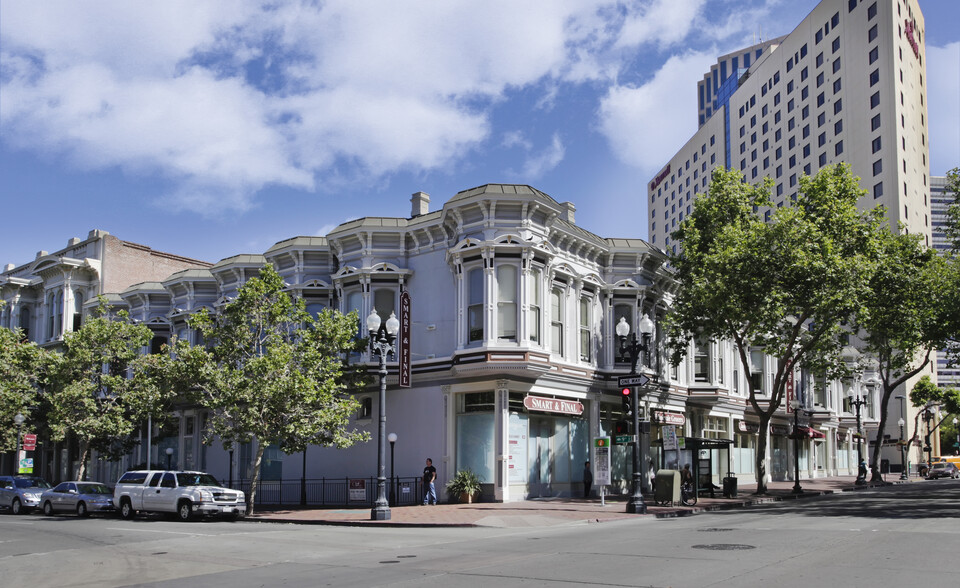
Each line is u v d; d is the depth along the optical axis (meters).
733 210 37.81
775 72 106.69
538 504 29.34
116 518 30.38
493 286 30.86
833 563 12.73
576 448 35.03
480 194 31.16
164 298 46.38
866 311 32.66
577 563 13.61
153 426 43.81
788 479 56.03
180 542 20.12
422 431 33.12
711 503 29.98
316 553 16.98
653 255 37.75
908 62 90.06
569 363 33.81
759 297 33.12
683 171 139.12
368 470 34.72
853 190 36.97
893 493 37.72
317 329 30.80
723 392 42.53
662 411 40.16
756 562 13.04
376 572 13.56
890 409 89.56
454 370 31.28
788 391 50.50
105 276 51.53
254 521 27.33
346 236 35.69
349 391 34.94
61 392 37.16
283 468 37.75
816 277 32.41
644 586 10.99
